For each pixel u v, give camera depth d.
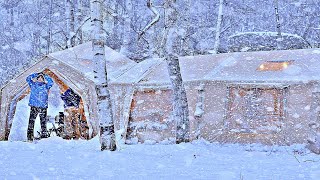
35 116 12.28
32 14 29.19
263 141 10.66
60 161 6.77
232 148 10.38
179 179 5.02
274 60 11.29
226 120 10.98
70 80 12.45
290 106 10.54
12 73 26.81
